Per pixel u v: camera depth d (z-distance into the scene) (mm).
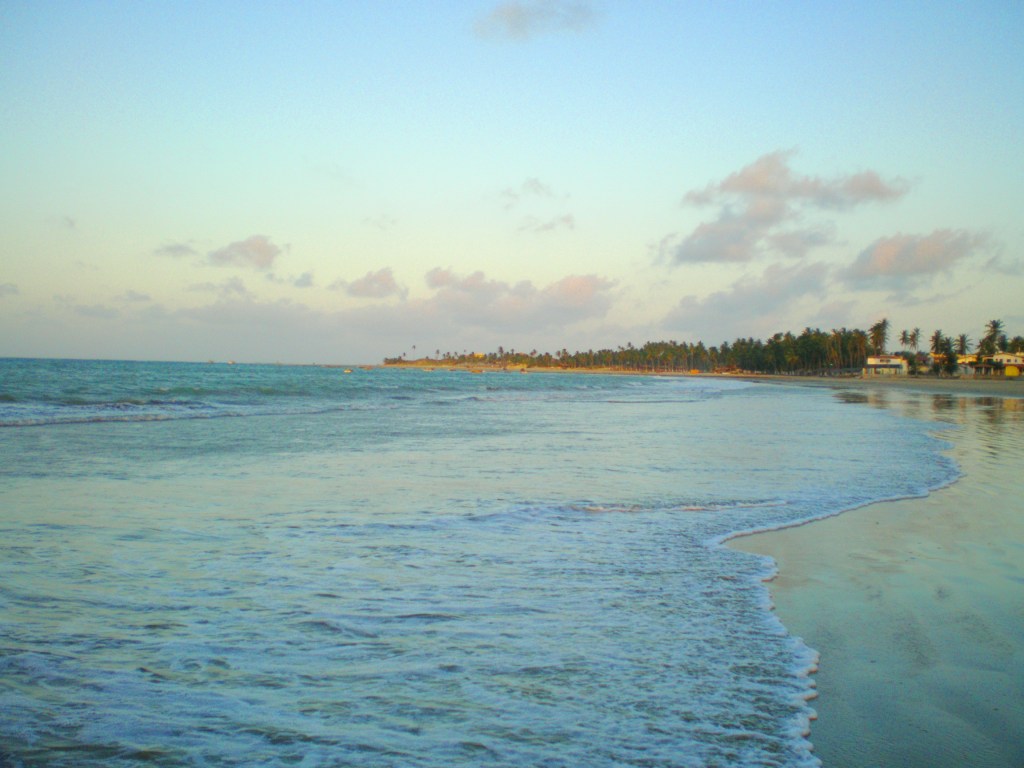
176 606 5379
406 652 4613
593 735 3631
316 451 15945
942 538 8375
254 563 6633
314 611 5344
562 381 114188
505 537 7930
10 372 70125
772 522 9078
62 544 7148
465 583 6172
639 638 5023
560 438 19828
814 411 35156
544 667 4457
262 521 8492
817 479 12594
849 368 180000
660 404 42312
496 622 5234
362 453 15656
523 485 11516
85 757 3232
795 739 3693
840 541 8180
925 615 5703
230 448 16312
